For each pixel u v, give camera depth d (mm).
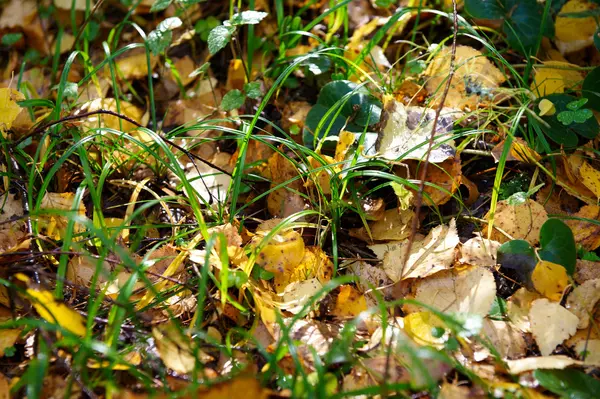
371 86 745
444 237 646
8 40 819
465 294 613
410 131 687
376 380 572
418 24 813
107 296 627
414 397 568
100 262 577
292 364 582
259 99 772
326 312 617
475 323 583
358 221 689
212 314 622
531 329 596
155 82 809
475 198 693
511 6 749
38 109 785
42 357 540
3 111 694
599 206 669
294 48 788
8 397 568
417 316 600
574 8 765
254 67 797
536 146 697
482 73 739
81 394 570
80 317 567
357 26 830
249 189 710
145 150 669
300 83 784
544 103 687
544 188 692
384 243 672
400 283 630
